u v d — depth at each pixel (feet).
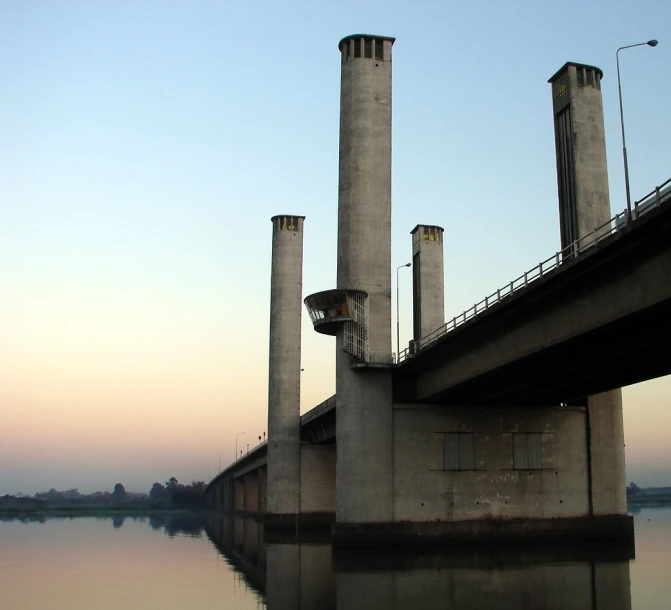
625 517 203.51
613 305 122.11
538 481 201.77
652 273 112.57
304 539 277.03
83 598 126.31
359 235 210.18
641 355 145.59
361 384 202.49
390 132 216.33
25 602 122.31
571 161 199.11
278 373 336.49
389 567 155.33
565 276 130.11
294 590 130.11
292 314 338.95
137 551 235.20
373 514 194.90
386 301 209.05
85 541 290.56
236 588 136.26
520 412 204.95
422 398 204.13
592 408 206.80
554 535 199.31
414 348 202.59
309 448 333.42
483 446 201.87
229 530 379.35
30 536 329.11
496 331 162.61
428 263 287.48
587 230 192.65
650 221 105.81
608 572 140.36
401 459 199.00
